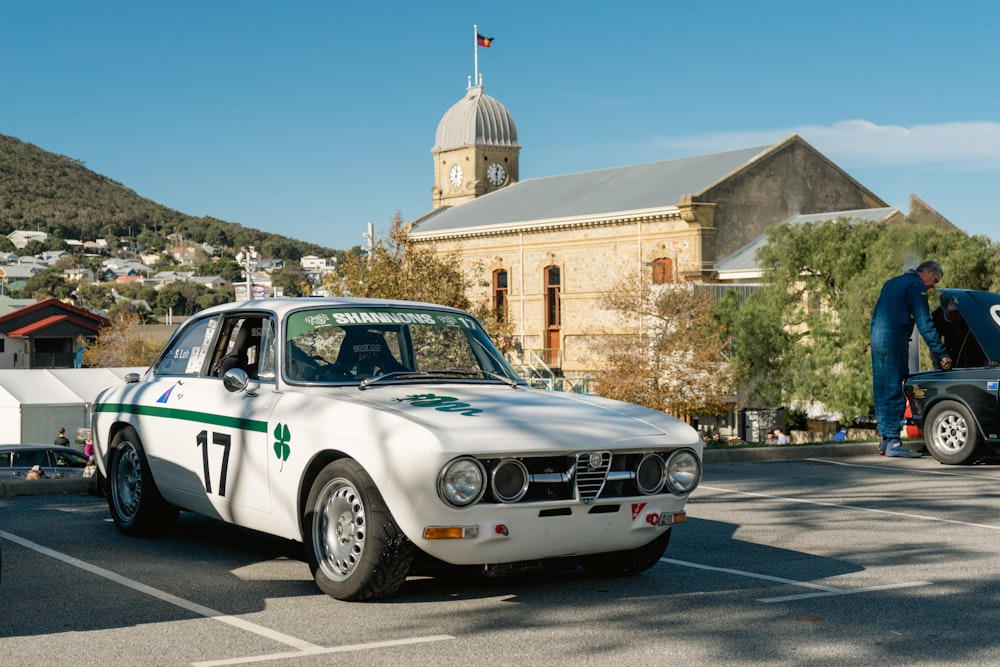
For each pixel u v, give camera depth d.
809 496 11.28
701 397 34.88
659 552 7.07
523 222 55.34
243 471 7.19
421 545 6.05
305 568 7.43
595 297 52.66
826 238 28.55
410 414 6.34
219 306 8.40
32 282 199.00
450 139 75.19
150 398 8.38
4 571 7.26
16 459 26.39
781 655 5.34
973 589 6.87
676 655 5.33
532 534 6.16
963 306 15.05
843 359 27.36
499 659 5.24
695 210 48.03
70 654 5.27
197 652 5.32
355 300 7.86
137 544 8.30
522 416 6.52
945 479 12.82
